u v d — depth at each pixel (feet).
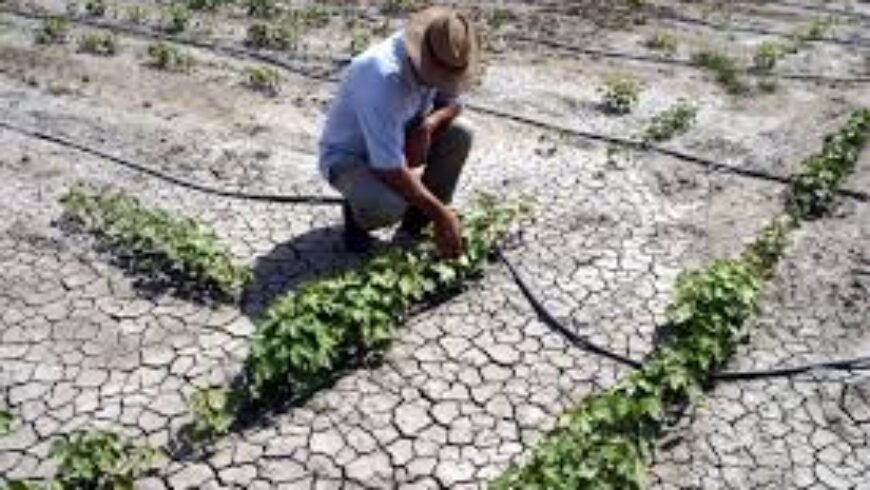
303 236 20.07
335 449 14.67
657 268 19.58
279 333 15.57
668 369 15.74
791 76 31.07
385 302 16.75
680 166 24.06
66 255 19.10
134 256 19.11
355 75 16.35
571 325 17.71
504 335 17.40
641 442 14.53
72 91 26.84
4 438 14.64
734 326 17.31
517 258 19.66
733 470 14.66
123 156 23.18
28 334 16.88
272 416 15.23
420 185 16.33
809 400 16.20
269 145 24.17
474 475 14.35
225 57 30.17
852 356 17.26
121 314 17.46
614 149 24.04
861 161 24.84
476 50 16.19
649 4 40.42
